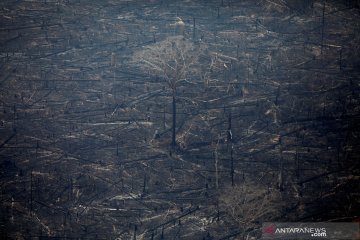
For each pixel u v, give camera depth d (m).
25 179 158.25
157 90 188.50
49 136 172.88
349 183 153.38
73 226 145.12
